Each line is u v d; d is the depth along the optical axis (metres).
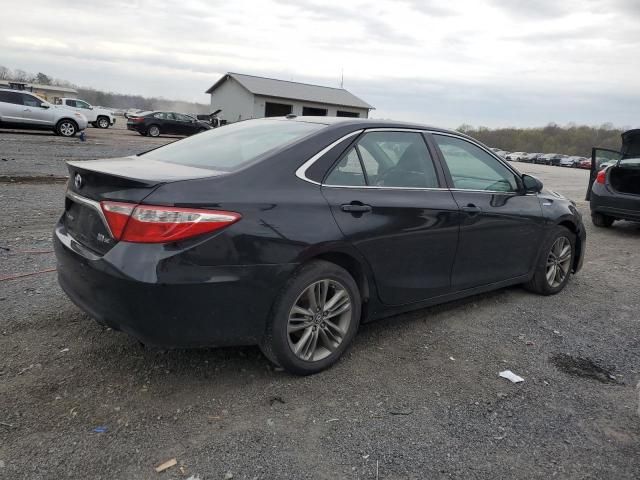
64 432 2.62
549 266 5.20
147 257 2.68
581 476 2.55
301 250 3.08
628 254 7.55
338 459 2.56
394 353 3.74
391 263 3.63
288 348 3.17
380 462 2.56
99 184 2.95
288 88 45.88
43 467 2.37
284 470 2.46
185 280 2.72
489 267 4.47
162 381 3.14
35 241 5.94
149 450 2.54
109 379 3.12
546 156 74.62
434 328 4.24
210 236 2.78
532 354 3.88
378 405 3.05
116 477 2.35
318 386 3.22
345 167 3.46
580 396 3.31
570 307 4.98
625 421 3.05
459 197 4.11
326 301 3.36
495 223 4.38
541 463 2.63
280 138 3.48
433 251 3.90
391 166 3.76
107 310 2.83
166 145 4.16
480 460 2.62
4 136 18.86
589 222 10.29
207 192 2.85
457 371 3.54
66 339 3.58
